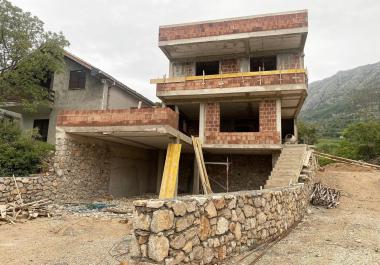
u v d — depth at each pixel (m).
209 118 14.89
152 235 3.31
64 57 17.05
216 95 14.50
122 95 18.25
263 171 16.92
